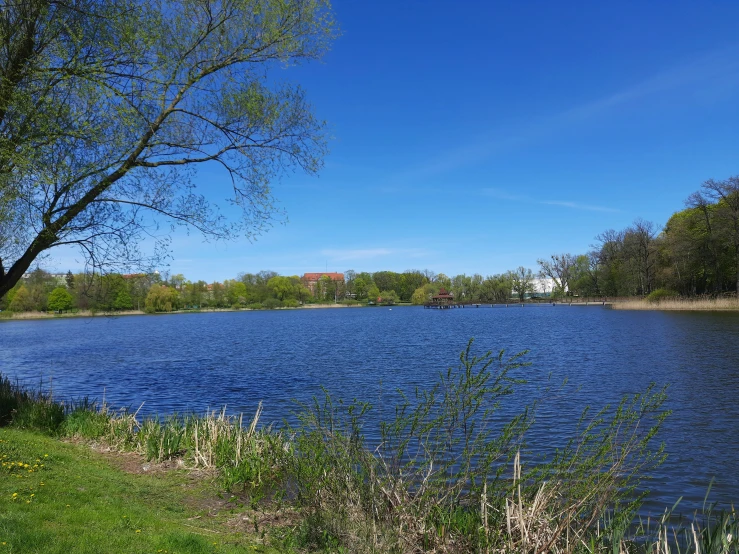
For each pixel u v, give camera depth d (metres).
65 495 7.27
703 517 8.42
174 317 121.69
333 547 6.75
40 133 11.13
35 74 11.26
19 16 11.07
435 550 6.30
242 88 12.97
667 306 72.81
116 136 11.72
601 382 20.61
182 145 12.81
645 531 7.63
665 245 75.00
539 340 40.50
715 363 24.52
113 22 11.42
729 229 63.41
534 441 12.68
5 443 9.47
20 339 58.59
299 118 13.43
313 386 22.47
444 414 7.56
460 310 124.31
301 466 8.38
